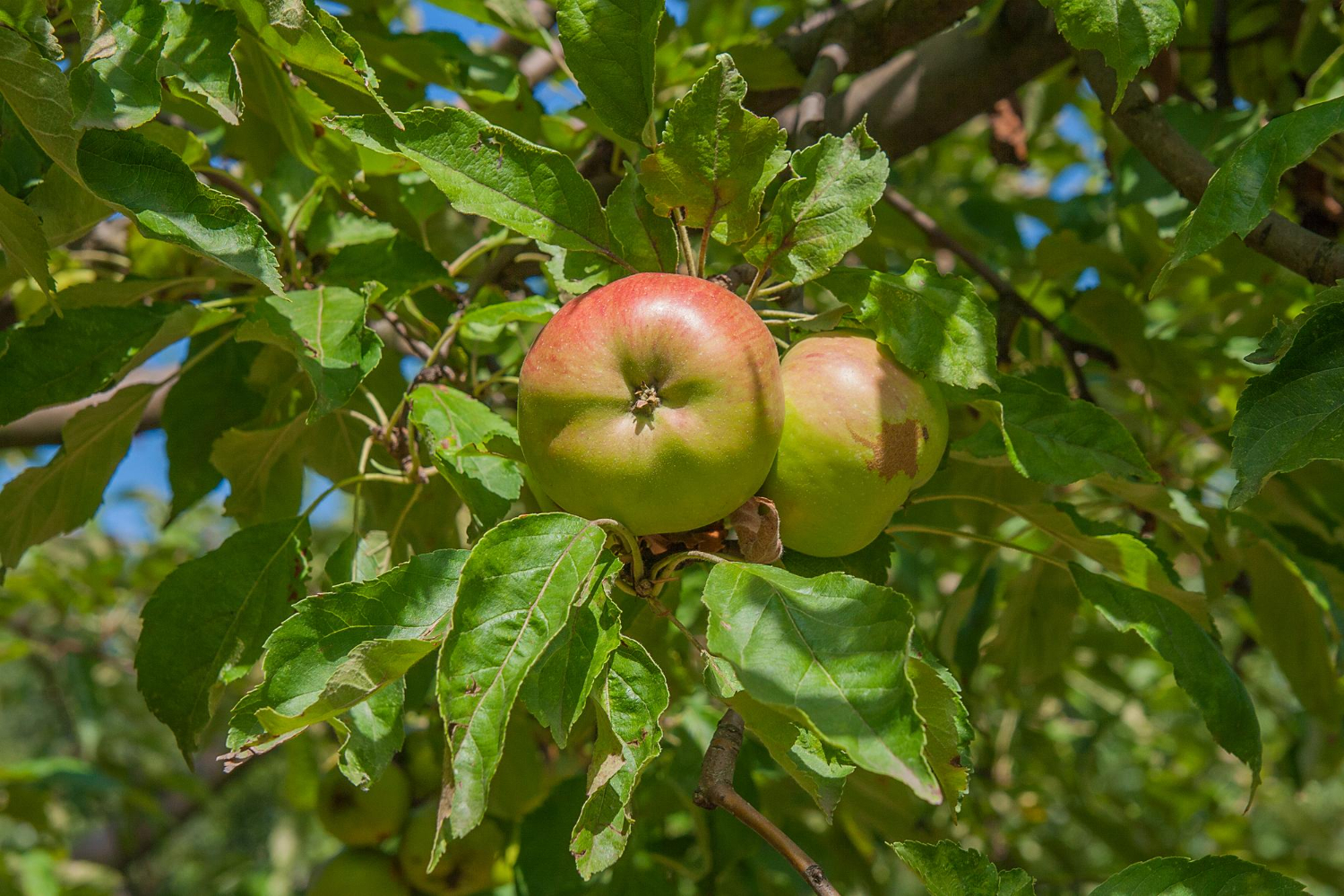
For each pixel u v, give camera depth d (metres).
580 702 0.30
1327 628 0.67
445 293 0.61
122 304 0.52
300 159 0.48
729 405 0.32
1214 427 0.69
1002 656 0.70
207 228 0.35
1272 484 0.65
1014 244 0.87
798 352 0.37
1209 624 0.47
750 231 0.37
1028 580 0.67
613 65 0.38
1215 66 0.75
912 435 0.36
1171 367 0.69
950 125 0.67
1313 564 0.62
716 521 0.36
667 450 0.32
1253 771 0.44
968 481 0.66
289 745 0.83
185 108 0.69
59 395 0.46
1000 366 0.67
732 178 0.36
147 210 0.35
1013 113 0.74
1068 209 0.86
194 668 0.44
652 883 0.65
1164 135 0.46
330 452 0.64
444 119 0.37
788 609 0.30
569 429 0.33
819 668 0.29
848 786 0.70
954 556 1.04
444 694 0.28
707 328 0.33
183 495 0.64
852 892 0.91
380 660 0.30
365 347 0.42
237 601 0.45
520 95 0.64
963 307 0.37
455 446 0.42
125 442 0.54
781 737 0.33
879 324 0.37
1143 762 1.36
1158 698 1.23
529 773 0.67
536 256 0.56
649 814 0.66
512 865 0.73
